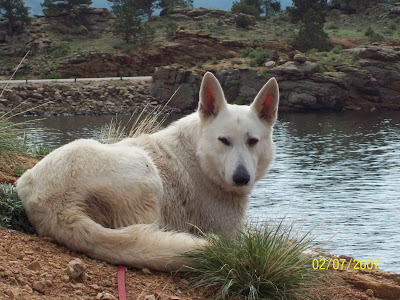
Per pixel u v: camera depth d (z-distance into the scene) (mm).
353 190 22594
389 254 12219
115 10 113188
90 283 3818
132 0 112750
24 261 3873
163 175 4887
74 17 104875
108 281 3896
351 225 15617
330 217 16672
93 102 72188
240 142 4828
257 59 75062
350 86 72000
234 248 4309
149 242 4184
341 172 28000
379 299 4695
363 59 74750
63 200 4320
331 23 114125
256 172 5059
